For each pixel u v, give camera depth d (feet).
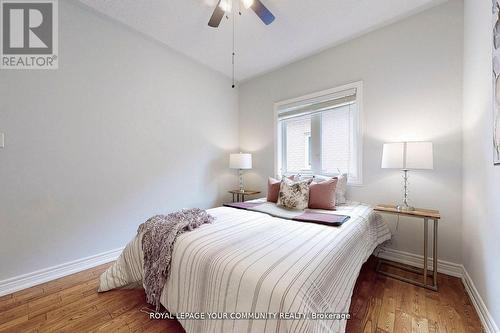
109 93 7.25
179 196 9.40
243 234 4.63
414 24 6.84
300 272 3.09
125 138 7.67
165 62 8.80
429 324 4.39
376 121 7.58
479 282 4.79
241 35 8.03
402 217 7.11
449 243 6.36
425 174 6.69
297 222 5.67
